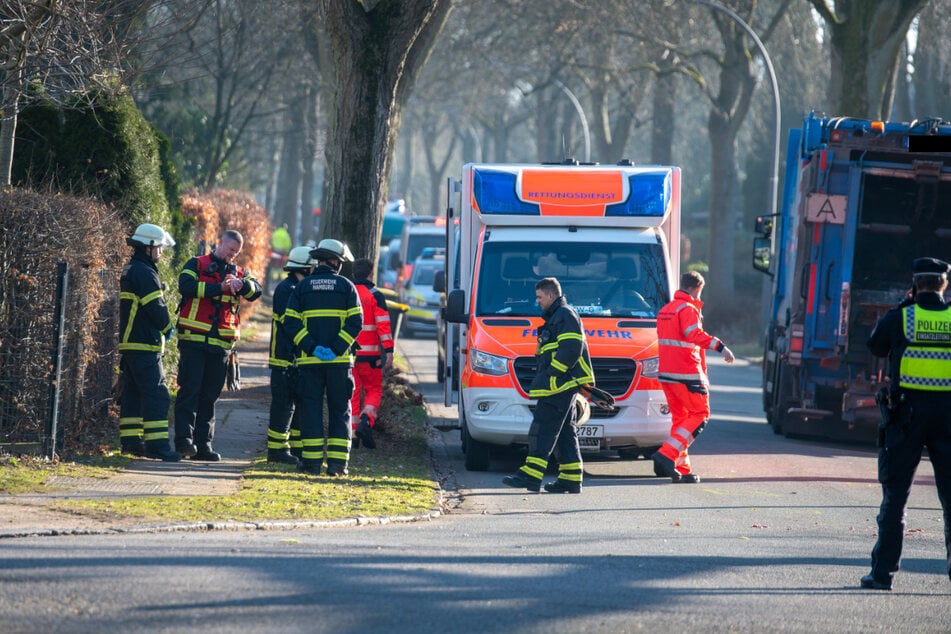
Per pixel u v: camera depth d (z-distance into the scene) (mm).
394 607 15547
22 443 26891
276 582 16500
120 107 36250
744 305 112750
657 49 99000
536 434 29344
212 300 29594
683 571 19203
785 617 16297
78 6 30797
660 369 32250
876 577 18641
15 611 14375
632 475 33656
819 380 42719
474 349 33031
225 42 83438
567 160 37656
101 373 31266
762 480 32938
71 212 27250
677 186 36500
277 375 30109
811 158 42812
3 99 31422
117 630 13898
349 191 38719
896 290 43688
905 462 18938
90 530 20016
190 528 21125
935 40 90062
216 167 91188
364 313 34188
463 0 66000
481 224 35875
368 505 25172
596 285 34469
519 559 19578
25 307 26609
